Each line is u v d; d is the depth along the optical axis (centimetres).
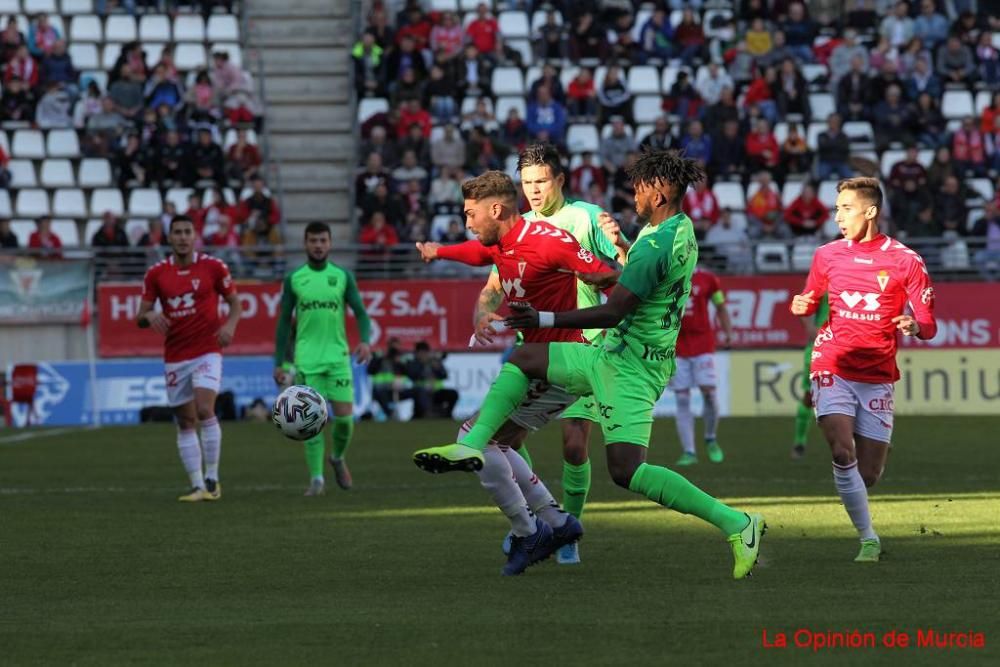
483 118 7750
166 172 7500
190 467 3566
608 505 3303
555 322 2045
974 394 6806
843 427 2423
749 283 6869
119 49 8338
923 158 7844
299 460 4706
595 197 7312
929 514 3095
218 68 7956
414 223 7162
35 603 2066
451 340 6825
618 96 7994
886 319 2423
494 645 1714
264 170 7888
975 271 6950
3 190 7475
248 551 2612
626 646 1698
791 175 7681
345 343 3797
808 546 2594
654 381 2147
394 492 3694
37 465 4622
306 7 8550
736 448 5103
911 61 8150
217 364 3600
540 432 5878
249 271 6944
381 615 1930
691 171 2117
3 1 8400
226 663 1639
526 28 8594
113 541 2770
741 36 8350
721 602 2000
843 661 1612
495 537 2788
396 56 8075
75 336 6788
